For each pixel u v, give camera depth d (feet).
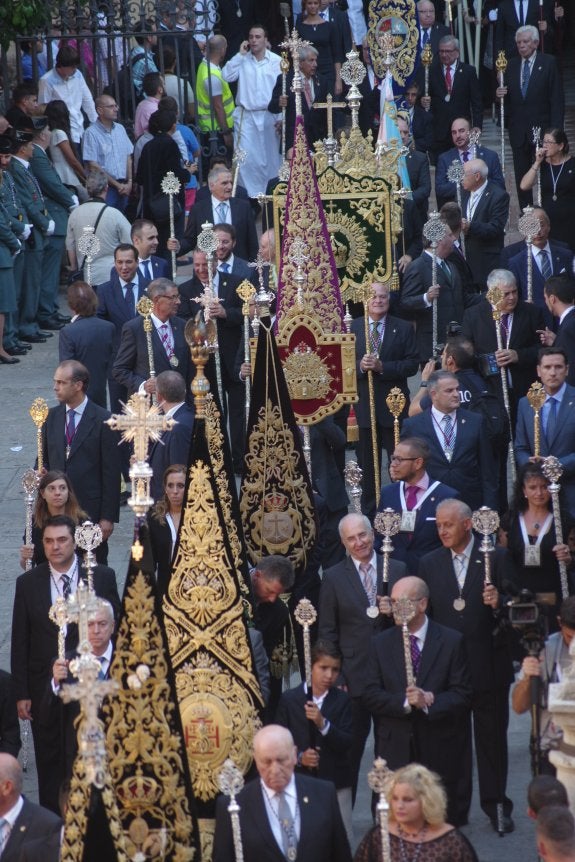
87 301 177.27
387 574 123.85
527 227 185.78
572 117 295.48
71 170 245.65
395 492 135.95
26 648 121.70
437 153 259.19
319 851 96.32
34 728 121.08
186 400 173.88
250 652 103.40
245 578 116.78
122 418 90.74
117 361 175.22
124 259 188.75
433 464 145.79
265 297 132.98
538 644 103.35
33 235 229.86
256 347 132.77
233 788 90.07
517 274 189.26
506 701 124.16
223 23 292.61
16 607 122.11
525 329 171.01
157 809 92.22
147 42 269.64
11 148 226.99
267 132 264.52
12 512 181.57
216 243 151.43
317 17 259.39
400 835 93.40
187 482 103.04
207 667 102.94
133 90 262.67
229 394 186.29
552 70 247.70
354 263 177.78
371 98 243.60
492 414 157.17
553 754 97.14
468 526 123.24
